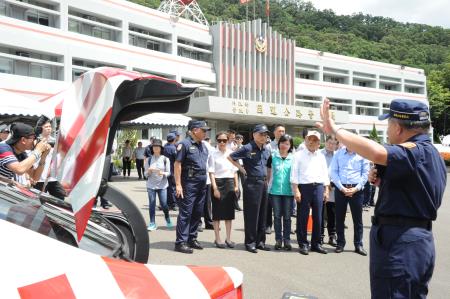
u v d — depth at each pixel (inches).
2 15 1104.8
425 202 95.5
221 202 257.4
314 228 257.9
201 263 220.5
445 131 2883.9
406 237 94.9
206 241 278.1
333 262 233.1
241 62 1663.4
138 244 118.9
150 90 97.7
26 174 208.2
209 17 2920.8
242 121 1610.5
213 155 261.0
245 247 258.2
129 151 802.2
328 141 312.7
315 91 2037.4
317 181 253.4
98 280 61.2
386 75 2394.2
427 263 95.3
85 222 74.2
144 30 1480.1
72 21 1279.5
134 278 64.4
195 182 243.8
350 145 94.8
